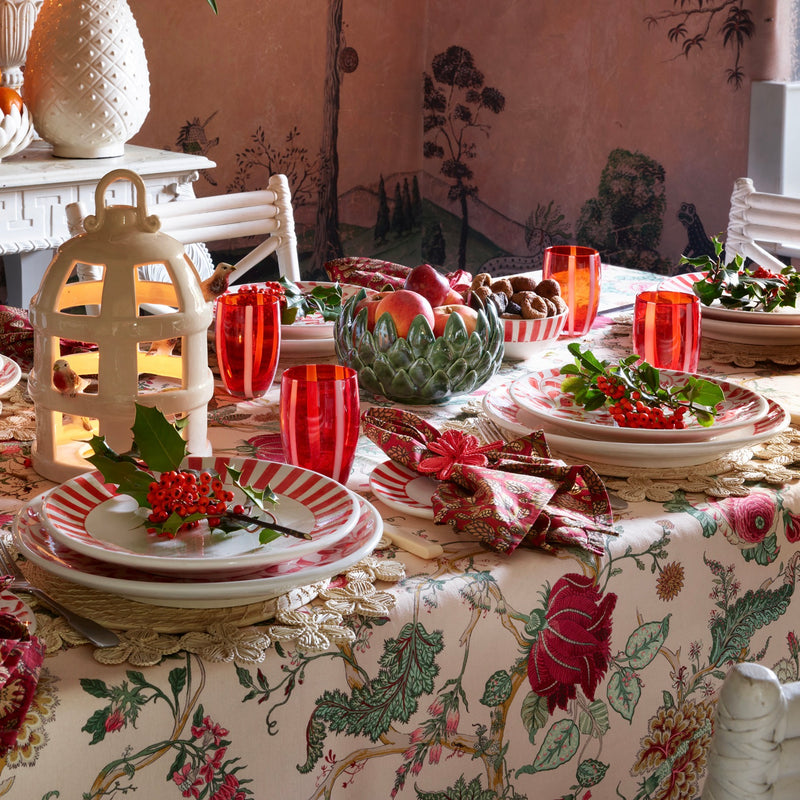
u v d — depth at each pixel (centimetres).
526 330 128
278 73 374
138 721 60
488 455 90
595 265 143
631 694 83
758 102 322
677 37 341
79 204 149
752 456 100
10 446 98
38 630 64
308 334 127
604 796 83
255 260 189
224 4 353
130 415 85
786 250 308
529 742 77
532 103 387
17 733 55
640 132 357
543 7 376
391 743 70
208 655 62
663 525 83
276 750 64
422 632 70
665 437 92
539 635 76
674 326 118
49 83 233
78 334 84
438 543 80
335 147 398
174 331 85
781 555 91
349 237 412
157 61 340
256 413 112
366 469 96
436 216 429
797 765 58
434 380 109
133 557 63
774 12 316
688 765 89
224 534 71
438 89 416
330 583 72
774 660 94
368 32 397
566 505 85
